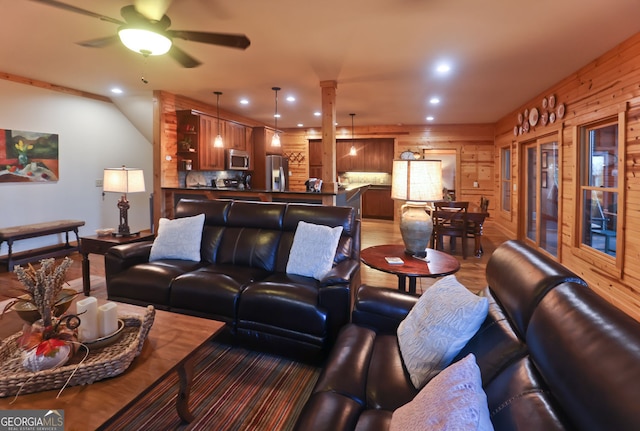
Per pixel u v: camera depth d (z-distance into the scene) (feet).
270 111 23.21
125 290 9.16
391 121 27.07
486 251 18.57
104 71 14.34
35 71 14.43
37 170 16.48
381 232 24.09
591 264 12.71
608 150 12.19
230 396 6.70
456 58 12.39
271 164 25.61
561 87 15.15
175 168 18.95
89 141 18.67
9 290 12.22
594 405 2.30
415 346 4.79
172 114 18.49
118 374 4.63
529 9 8.74
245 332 8.13
